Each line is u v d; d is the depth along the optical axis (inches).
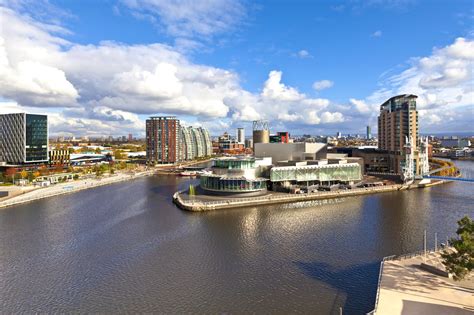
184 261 2874.0
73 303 2197.3
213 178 5792.3
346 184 6860.2
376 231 3705.7
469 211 4729.3
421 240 3371.1
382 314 1779.0
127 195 6412.4
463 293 2010.3
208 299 2214.6
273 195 5654.5
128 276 2588.6
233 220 4259.4
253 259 2898.6
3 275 2640.3
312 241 3371.1
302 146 7775.6
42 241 3476.9
